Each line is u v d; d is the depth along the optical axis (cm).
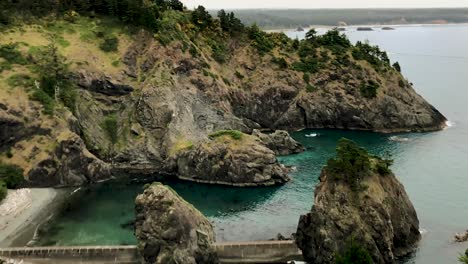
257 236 10225
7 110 13738
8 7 17812
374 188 9169
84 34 17625
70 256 9344
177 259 8562
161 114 15988
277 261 9231
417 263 8800
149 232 8788
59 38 17162
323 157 15675
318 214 9069
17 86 14512
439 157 15238
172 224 8706
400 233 9256
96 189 13275
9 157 13325
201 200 12444
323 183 9444
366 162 9362
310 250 9125
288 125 19938
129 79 16875
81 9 18750
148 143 15300
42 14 18150
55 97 15050
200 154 13962
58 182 13375
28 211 11556
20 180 12988
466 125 19525
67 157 13588
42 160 13350
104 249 9369
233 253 9300
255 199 12425
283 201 12219
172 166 14512
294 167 14675
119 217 11319
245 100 19712
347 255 7950
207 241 8944
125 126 15862
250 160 13575
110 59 17100
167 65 17688
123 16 18488
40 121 13975
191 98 17475
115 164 14938
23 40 16450
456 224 10288
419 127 19200
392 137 18162
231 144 13950
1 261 9081
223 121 17588
